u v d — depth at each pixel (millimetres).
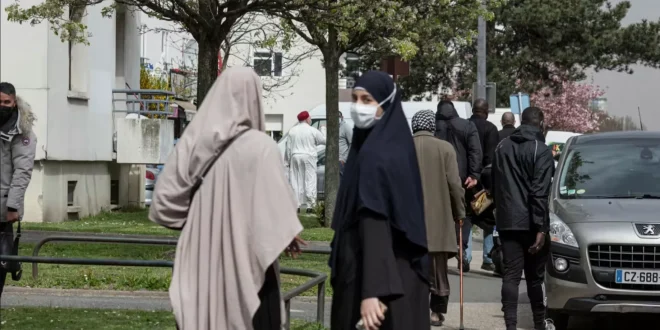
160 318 10758
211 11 15586
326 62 22500
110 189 27406
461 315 10922
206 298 5418
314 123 33188
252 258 5340
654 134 12578
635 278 10469
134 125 25500
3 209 10023
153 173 30719
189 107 35969
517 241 10195
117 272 14086
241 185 5387
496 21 55125
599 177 11820
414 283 5695
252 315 5320
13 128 9930
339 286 5719
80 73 24547
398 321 5645
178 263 5484
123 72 28609
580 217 10859
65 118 23406
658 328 11797
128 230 20172
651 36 54594
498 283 15344
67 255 15766
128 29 28828
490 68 54469
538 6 54500
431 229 10312
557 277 10773
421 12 21844
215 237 5410
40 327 10000
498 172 10242
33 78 22453
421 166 10320
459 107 29188
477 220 15328
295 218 5348
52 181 23000
